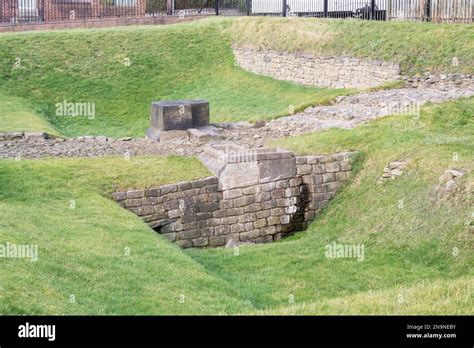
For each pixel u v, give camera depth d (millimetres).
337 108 23047
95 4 38375
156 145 20797
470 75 23938
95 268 12312
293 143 19016
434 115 19719
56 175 16562
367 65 26703
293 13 34312
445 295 11219
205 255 15492
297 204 17531
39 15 37344
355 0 32062
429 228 14820
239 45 31578
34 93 28297
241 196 17016
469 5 27297
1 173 16438
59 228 13844
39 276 11312
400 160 16984
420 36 26359
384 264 14391
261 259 15141
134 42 31750
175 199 16562
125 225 14695
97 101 28312
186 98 28875
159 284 12211
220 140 21094
